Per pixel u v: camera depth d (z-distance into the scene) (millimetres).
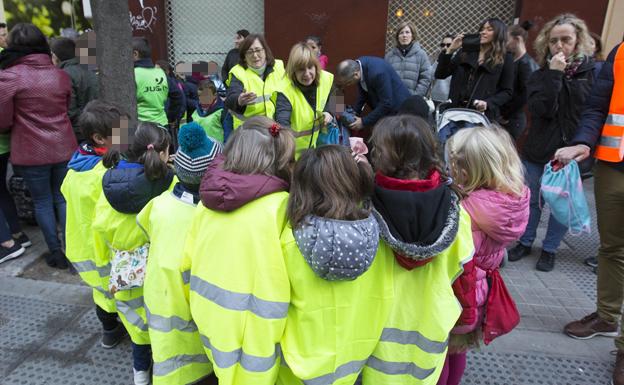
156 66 4586
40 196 3525
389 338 1688
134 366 2309
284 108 3525
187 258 1732
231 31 7270
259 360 1536
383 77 3828
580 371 2539
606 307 2752
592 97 2510
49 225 3566
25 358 2590
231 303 1559
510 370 2535
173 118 5012
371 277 1612
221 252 1583
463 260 1650
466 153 1872
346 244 1383
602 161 2541
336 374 1597
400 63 5109
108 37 2969
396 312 1668
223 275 1573
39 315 3002
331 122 3738
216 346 1581
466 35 3785
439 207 1520
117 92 3053
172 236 1794
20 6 6469
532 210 3820
